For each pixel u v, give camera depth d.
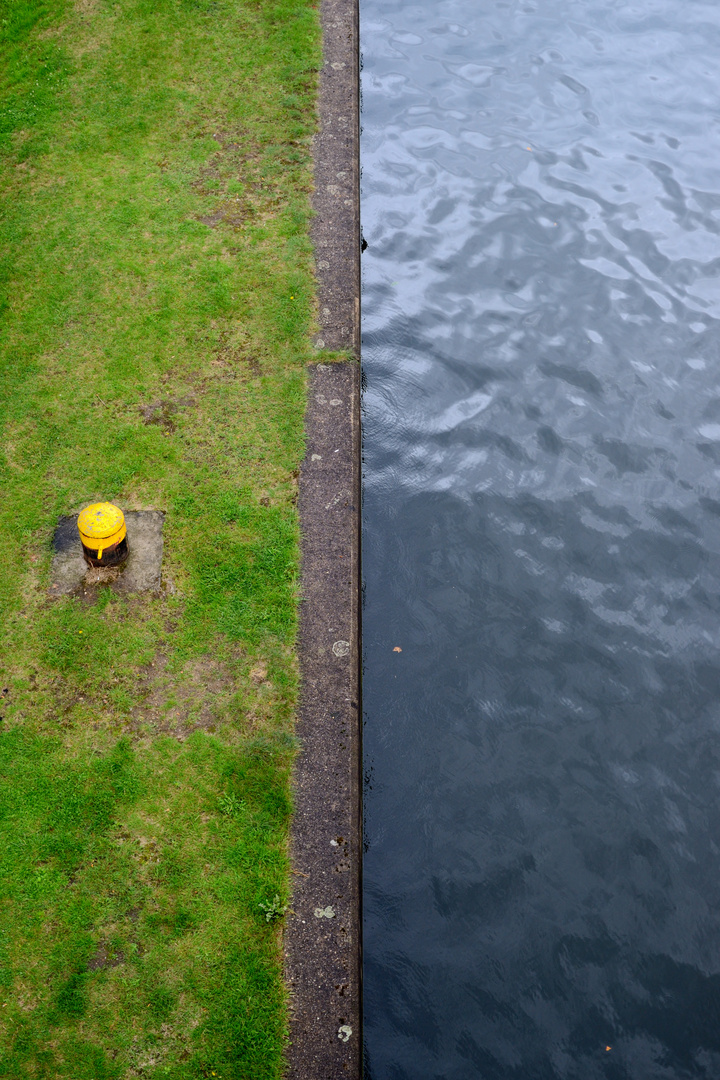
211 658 6.31
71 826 5.50
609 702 6.78
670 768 6.45
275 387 8.05
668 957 5.61
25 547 6.89
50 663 6.24
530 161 11.42
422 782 6.32
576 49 13.07
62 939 5.09
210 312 8.65
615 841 6.08
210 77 11.44
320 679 6.25
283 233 9.49
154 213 9.64
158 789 5.67
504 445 8.51
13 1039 4.77
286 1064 4.75
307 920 5.23
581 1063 5.21
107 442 7.55
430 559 7.62
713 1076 5.20
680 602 7.40
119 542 6.57
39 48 11.77
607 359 9.28
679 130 11.92
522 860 5.98
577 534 7.84
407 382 9.02
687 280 10.09
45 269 9.00
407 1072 5.15
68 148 10.40
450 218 10.71
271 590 6.68
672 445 8.55
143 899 5.25
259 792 5.68
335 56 11.89
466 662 6.96
